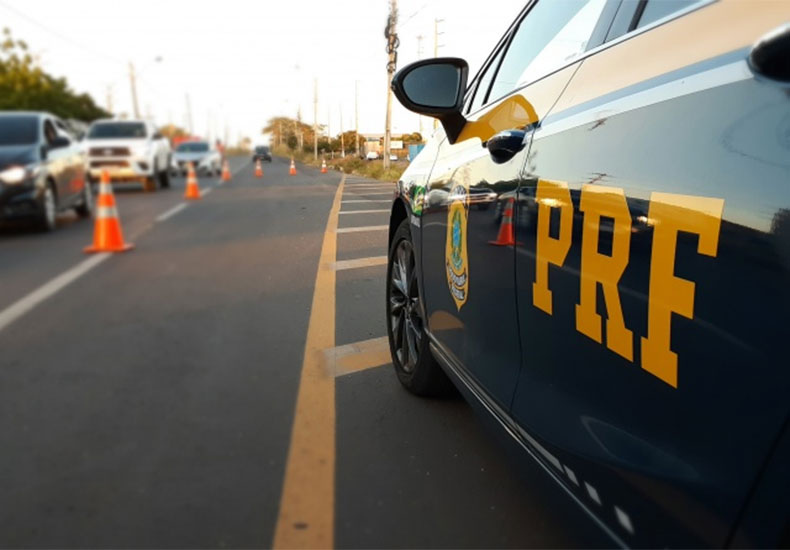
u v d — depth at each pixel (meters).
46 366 3.15
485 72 2.96
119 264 5.00
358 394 2.99
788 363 0.94
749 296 1.02
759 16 1.18
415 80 2.66
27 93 37.19
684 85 1.29
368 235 5.81
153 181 13.35
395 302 3.29
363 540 1.91
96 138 13.93
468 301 2.26
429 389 2.90
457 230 2.38
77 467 2.29
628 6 1.78
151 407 2.74
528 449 1.74
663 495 1.19
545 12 2.46
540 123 1.92
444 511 2.05
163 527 1.96
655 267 1.25
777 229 0.98
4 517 2.01
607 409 1.42
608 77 1.64
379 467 2.33
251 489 2.17
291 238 5.45
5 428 2.57
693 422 1.13
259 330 3.68
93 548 1.86
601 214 1.45
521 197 1.86
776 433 0.95
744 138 1.09
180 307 3.98
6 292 4.39
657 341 1.24
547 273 1.68
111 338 3.51
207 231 5.84
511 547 1.87
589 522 1.43
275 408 2.77
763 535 0.97
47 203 8.05
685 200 1.19
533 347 1.78
